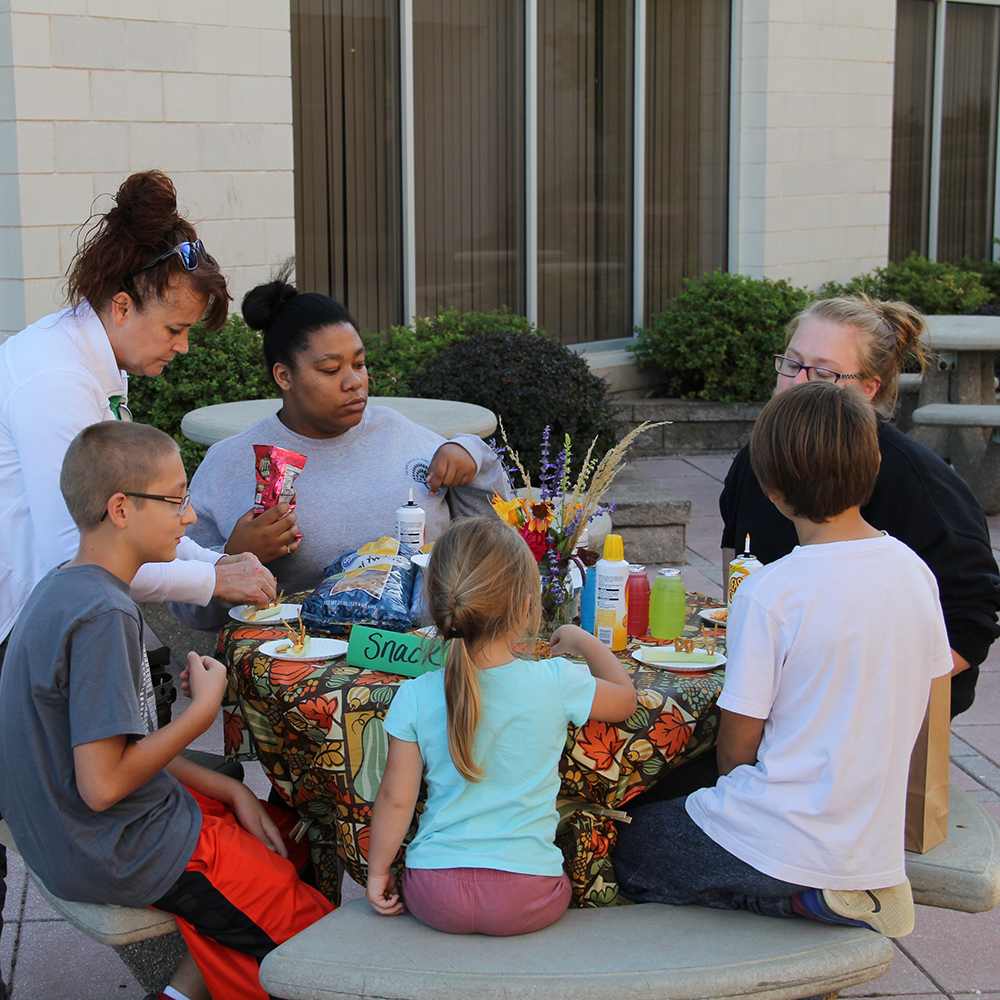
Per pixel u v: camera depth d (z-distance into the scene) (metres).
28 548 2.31
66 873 2.01
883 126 9.36
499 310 7.98
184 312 2.41
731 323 8.09
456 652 1.94
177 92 5.94
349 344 2.71
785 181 8.88
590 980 1.86
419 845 2.02
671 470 7.70
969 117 10.76
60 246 5.66
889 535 2.19
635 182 8.53
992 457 6.49
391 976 1.88
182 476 2.09
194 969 2.21
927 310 8.99
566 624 2.33
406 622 2.39
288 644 2.35
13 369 2.31
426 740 1.99
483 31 7.56
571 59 8.05
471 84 7.56
